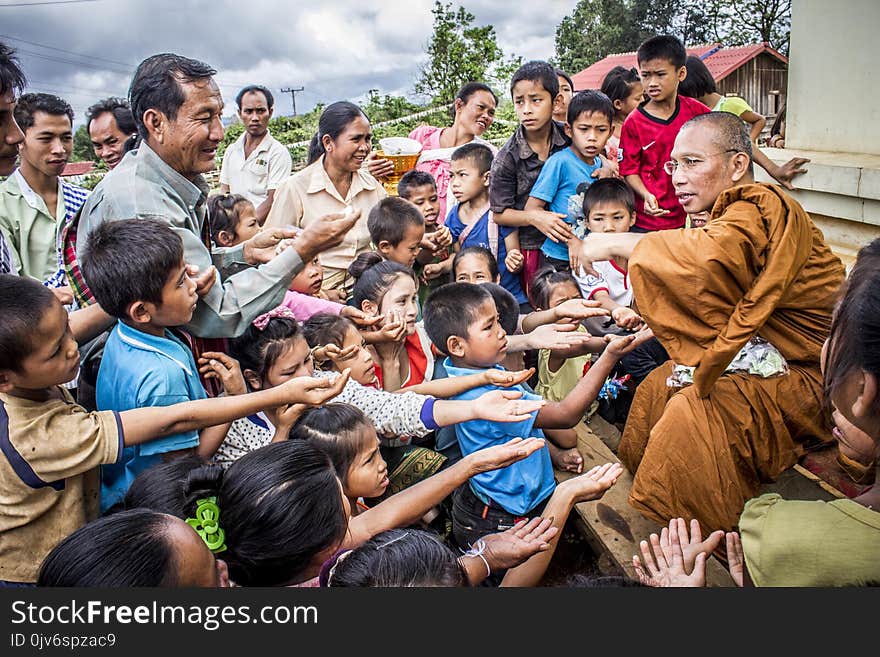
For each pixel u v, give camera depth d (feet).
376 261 11.50
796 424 7.98
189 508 5.31
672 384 8.48
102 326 7.54
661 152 13.71
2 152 7.61
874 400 4.64
